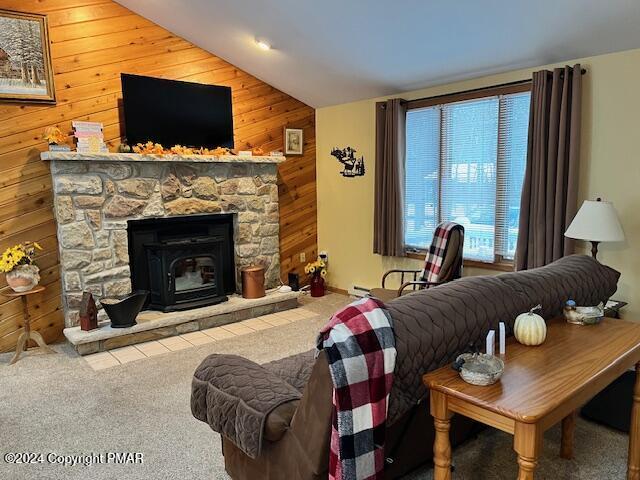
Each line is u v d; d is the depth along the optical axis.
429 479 2.20
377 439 1.51
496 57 3.78
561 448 2.34
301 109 5.72
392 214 4.88
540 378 1.61
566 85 3.51
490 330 1.87
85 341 3.82
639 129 3.34
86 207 4.02
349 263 5.68
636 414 2.03
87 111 4.22
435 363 1.70
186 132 4.66
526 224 3.81
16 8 3.82
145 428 2.72
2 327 3.95
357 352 1.46
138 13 4.42
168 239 4.66
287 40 4.27
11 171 3.88
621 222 3.48
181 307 4.48
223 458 2.41
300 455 1.61
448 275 3.92
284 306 5.08
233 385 1.88
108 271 4.17
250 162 4.93
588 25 3.15
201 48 4.86
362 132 5.31
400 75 4.44
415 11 3.40
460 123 4.43
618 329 2.10
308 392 1.55
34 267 3.82
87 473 2.31
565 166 3.60
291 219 5.77
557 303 2.24
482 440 2.54
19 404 3.03
